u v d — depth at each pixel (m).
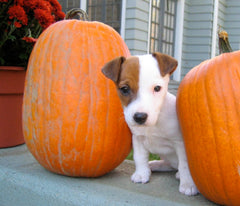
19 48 0.72
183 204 0.44
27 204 0.53
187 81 0.47
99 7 1.85
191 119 0.44
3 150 0.71
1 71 0.66
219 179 0.42
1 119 0.70
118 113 0.53
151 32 1.97
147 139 0.51
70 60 0.52
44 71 0.53
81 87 0.51
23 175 0.55
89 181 0.53
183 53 2.19
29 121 0.54
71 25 0.56
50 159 0.53
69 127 0.51
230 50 0.49
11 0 0.68
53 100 0.51
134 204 0.44
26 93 0.56
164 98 0.48
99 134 0.52
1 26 0.69
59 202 0.49
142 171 0.53
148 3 1.74
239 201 0.42
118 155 0.55
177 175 0.54
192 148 0.44
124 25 1.70
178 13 2.12
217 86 0.42
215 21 2.15
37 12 0.68
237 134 0.40
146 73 0.44
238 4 2.28
